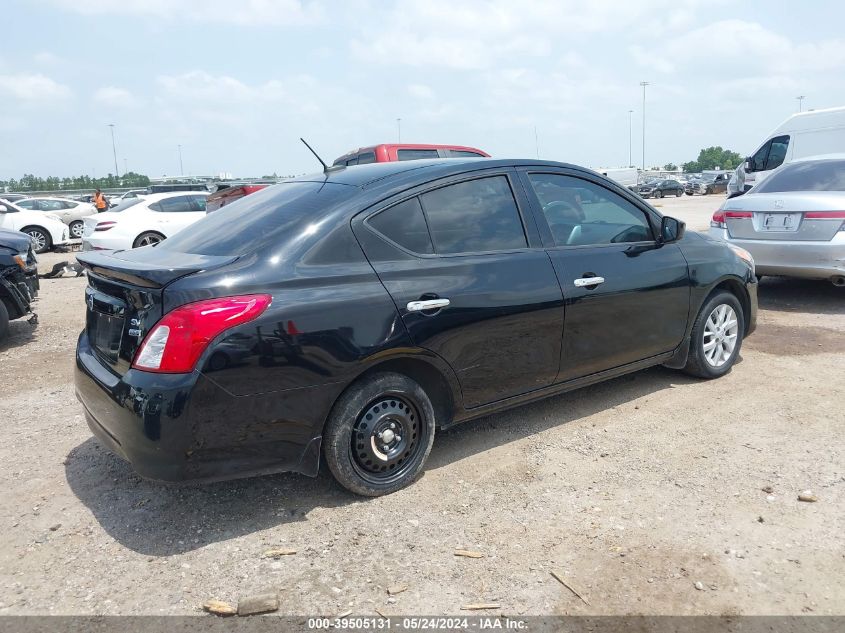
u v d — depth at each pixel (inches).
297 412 122.5
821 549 115.3
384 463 136.5
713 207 1164.5
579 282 159.3
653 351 182.2
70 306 361.7
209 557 118.5
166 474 114.7
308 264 126.1
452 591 107.2
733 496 133.7
